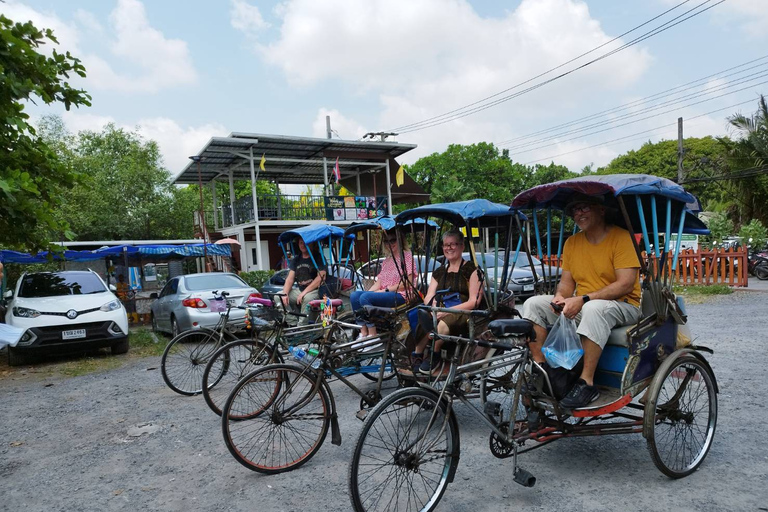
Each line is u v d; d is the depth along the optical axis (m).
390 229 5.42
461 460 3.70
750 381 5.16
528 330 3.08
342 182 25.81
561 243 4.22
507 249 4.55
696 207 3.69
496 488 3.24
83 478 3.79
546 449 3.81
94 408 5.64
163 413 5.28
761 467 3.32
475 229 4.87
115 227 23.61
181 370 5.99
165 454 4.17
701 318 9.14
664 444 3.55
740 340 7.07
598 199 3.62
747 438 3.79
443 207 4.29
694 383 3.51
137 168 24.92
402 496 3.14
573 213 3.86
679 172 23.23
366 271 8.40
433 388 2.99
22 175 5.88
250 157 19.11
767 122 20.23
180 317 9.13
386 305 4.64
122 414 5.35
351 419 4.69
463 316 4.02
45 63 6.37
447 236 4.61
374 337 3.99
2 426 5.18
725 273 13.55
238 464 3.88
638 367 3.23
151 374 7.23
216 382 5.34
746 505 2.86
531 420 3.17
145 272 16.47
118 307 8.73
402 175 22.17
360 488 3.32
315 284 6.02
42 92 6.23
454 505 3.05
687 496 3.00
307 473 3.63
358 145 20.52
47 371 7.77
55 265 16.91
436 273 4.71
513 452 3.11
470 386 3.15
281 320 4.81
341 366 4.12
